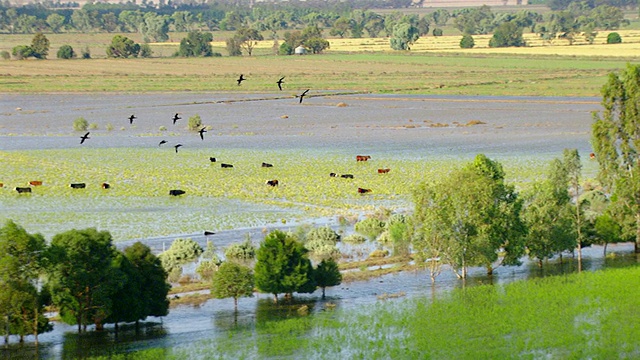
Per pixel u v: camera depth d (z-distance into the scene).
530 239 144.50
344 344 106.69
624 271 137.88
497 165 151.25
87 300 113.44
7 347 109.12
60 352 106.56
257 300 129.88
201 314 122.56
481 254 135.62
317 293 132.50
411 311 119.62
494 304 121.69
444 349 103.88
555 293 126.00
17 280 109.69
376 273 142.75
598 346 103.56
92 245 112.25
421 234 137.62
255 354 103.69
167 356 103.31
